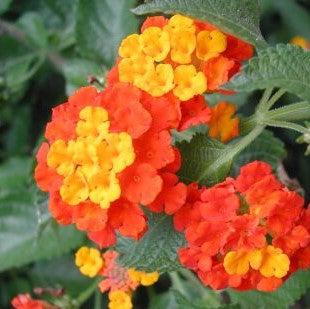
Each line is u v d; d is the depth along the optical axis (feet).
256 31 0.70
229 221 0.66
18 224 1.05
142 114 0.66
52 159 0.67
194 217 0.68
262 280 0.69
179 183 0.67
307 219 0.68
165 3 0.68
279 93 0.73
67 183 0.67
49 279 1.12
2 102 1.18
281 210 0.66
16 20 1.20
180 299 0.86
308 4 1.13
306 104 0.72
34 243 1.04
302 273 0.85
